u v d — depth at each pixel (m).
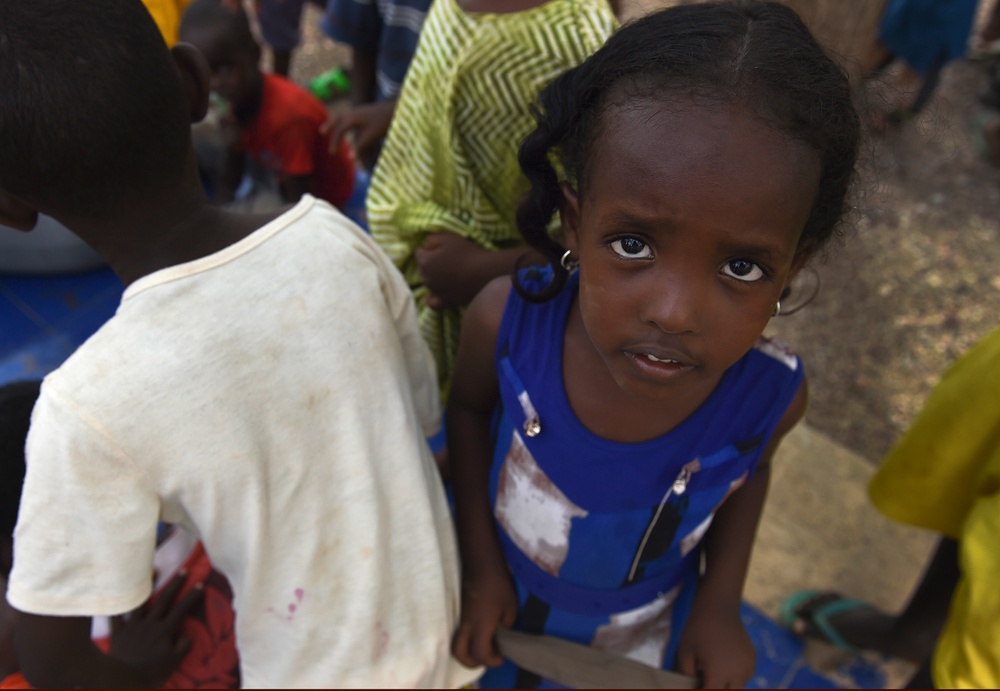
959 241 3.47
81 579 0.95
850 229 0.94
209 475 0.96
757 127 0.69
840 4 2.76
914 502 1.46
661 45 0.75
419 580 1.18
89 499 0.91
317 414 1.03
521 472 1.15
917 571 2.11
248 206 2.41
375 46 2.56
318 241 1.06
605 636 1.32
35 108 0.83
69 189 0.90
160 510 1.00
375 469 1.11
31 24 0.82
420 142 1.44
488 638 1.29
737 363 1.02
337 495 1.08
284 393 1.00
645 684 1.28
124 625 1.43
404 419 1.14
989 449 1.29
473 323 1.16
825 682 1.84
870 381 2.96
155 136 0.91
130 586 0.98
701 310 0.73
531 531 1.21
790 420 1.16
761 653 1.88
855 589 2.05
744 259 0.72
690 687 1.28
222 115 2.33
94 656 1.18
